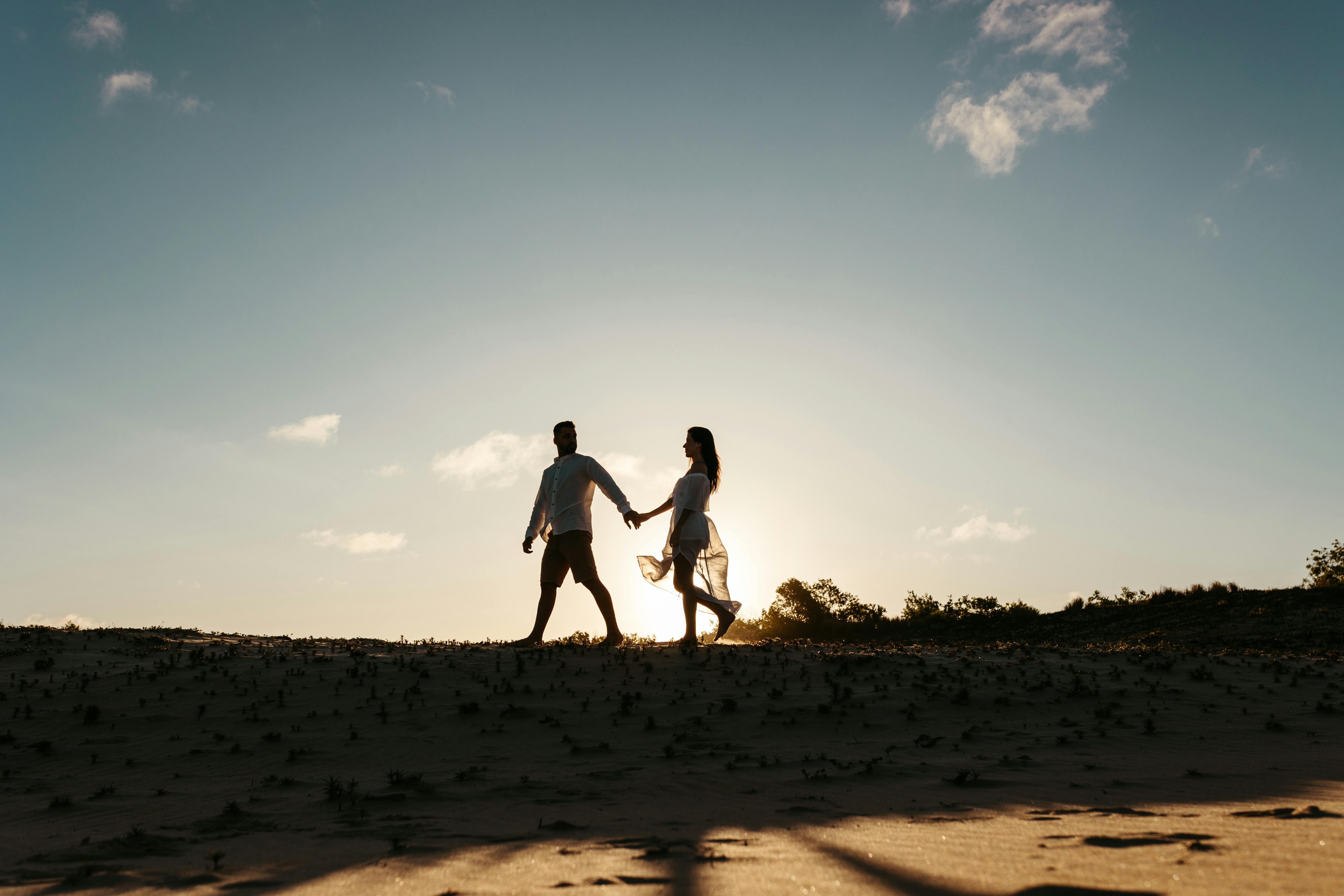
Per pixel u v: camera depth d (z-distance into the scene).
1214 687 11.45
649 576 14.10
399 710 9.27
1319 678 12.29
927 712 9.60
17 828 5.46
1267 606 28.45
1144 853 3.63
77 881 3.85
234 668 11.41
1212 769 6.85
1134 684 11.57
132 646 13.78
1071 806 5.32
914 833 4.46
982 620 37.19
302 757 7.68
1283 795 5.57
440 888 3.47
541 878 3.58
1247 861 3.36
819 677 11.34
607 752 7.79
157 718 9.11
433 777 6.86
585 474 13.80
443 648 13.58
